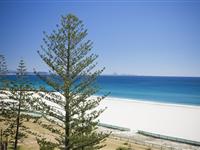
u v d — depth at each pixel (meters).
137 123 44.62
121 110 57.25
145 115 51.72
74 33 13.72
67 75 14.05
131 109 58.66
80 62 14.19
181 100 77.25
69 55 14.04
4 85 20.88
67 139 14.26
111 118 48.94
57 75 14.29
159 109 58.50
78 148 14.71
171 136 35.62
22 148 25.75
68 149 14.29
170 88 120.38
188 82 161.38
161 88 121.94
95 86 15.41
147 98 83.88
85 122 15.21
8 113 21.62
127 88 124.38
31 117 20.81
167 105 63.81
